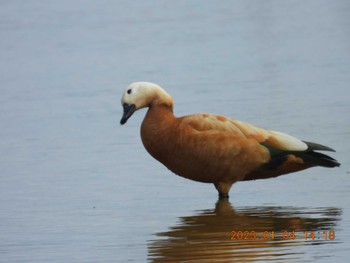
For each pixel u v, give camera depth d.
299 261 10.82
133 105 13.88
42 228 12.75
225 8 36.19
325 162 13.55
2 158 16.95
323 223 12.32
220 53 27.50
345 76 22.95
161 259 11.16
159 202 13.80
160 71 25.27
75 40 31.16
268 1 37.28
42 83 24.66
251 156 13.59
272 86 22.30
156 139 13.77
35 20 35.06
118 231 12.45
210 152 13.55
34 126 19.55
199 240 11.85
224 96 21.39
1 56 29.27
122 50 28.94
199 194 14.17
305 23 32.12
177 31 31.67
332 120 18.22
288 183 14.41
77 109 21.16
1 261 11.38
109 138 18.08
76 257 11.42
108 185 14.84
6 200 14.23
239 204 13.53
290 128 17.80
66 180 15.23
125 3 37.84
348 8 34.66
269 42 28.84
